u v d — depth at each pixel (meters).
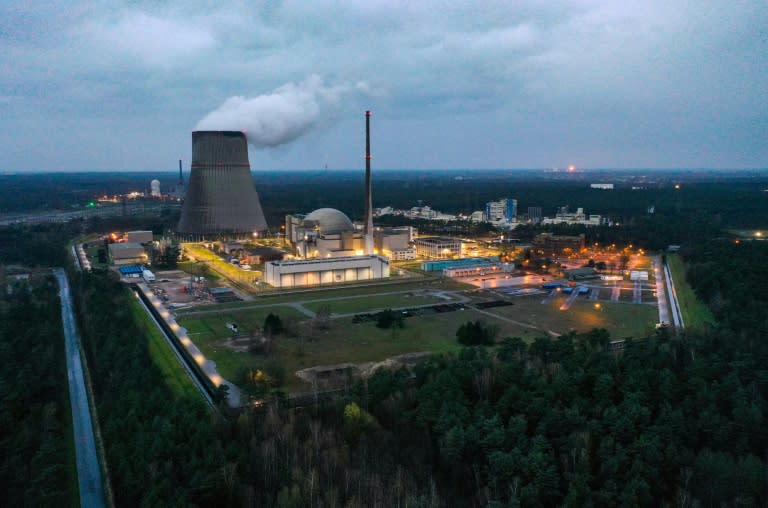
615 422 83.00
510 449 79.81
